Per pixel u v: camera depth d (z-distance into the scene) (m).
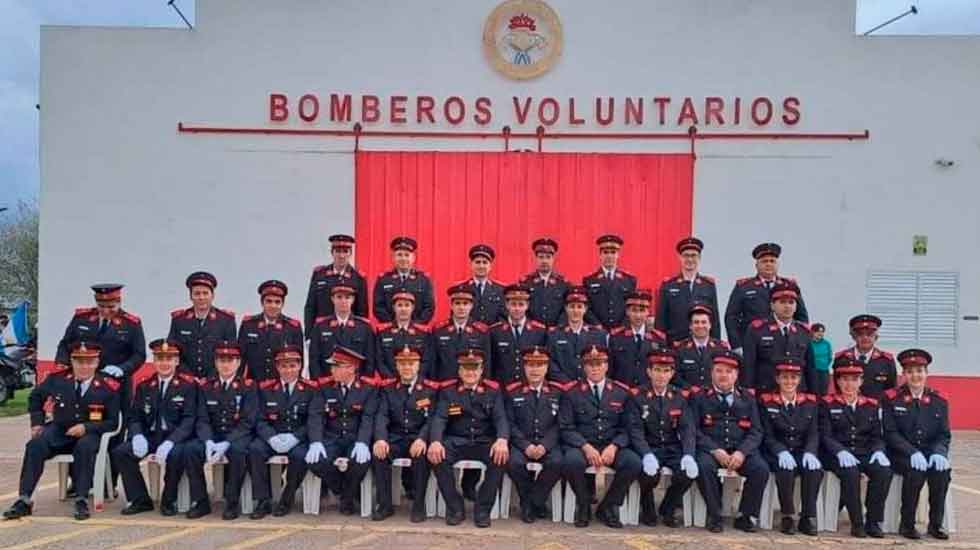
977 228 9.38
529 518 5.95
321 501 6.44
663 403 6.02
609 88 9.44
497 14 9.42
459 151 9.48
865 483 5.99
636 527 5.87
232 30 9.43
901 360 6.08
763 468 5.77
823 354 8.66
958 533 5.82
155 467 6.33
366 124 9.48
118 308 6.97
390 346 6.76
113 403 6.28
